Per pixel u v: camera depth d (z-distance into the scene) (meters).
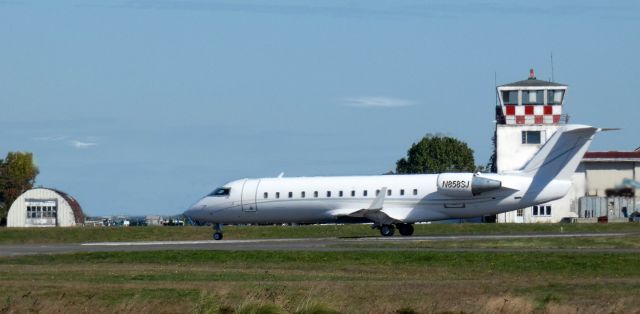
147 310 57.66
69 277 76.38
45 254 101.44
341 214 130.50
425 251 91.81
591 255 85.06
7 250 113.00
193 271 82.12
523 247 98.00
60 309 58.31
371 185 130.00
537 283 69.06
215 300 58.34
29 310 58.28
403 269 82.44
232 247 107.31
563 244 100.12
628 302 58.97
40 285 69.06
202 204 136.25
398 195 127.81
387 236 130.12
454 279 74.19
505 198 124.38
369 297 60.59
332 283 69.88
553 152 123.88
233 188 135.38
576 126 123.19
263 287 65.75
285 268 85.06
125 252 98.88
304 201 132.00
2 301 60.59
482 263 83.88
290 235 146.38
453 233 141.00
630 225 141.50
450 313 55.84
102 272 81.12
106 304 60.00
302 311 55.84
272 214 133.75
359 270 82.25
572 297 61.34
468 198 125.25
